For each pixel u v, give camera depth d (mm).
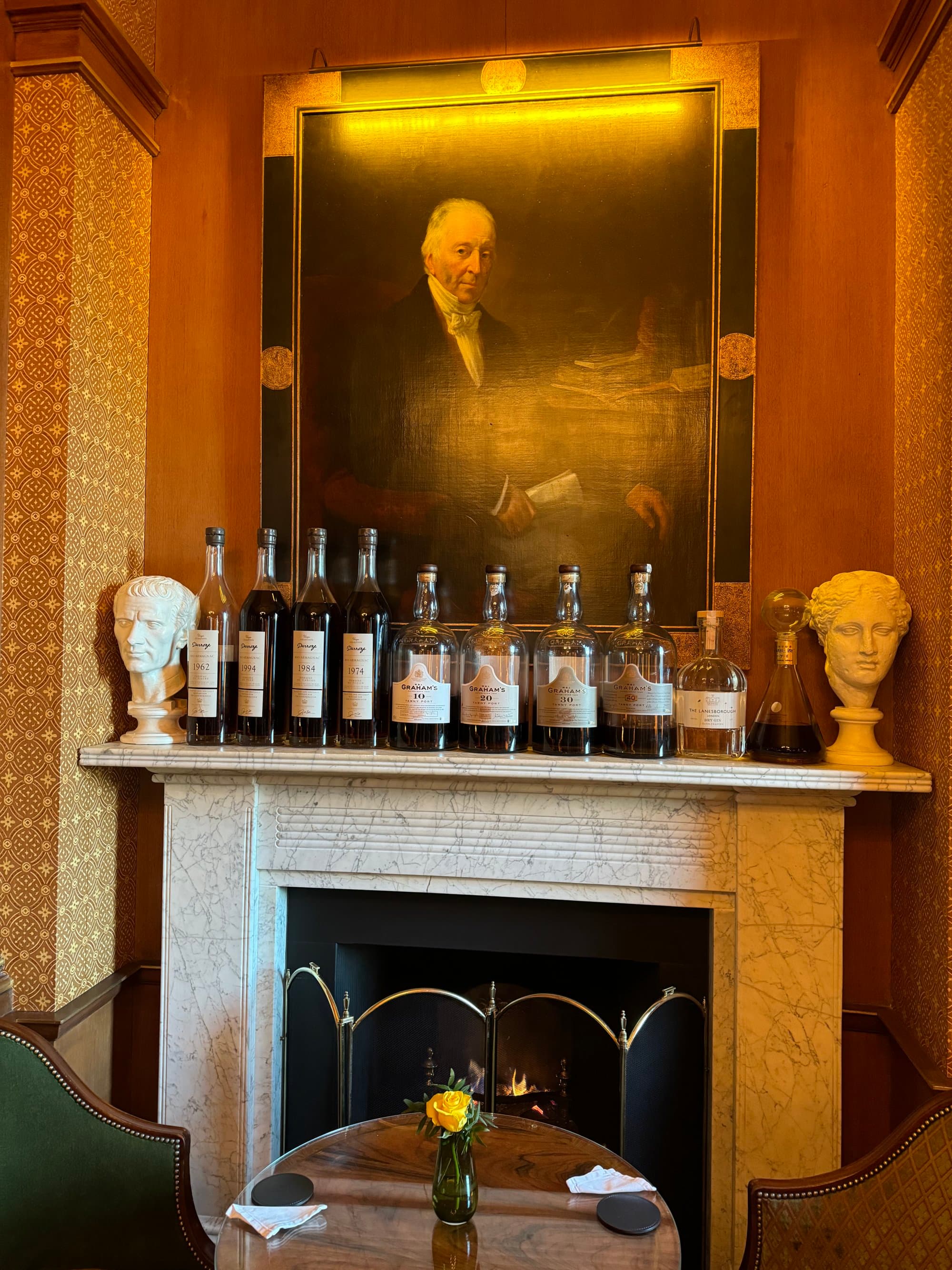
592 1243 1032
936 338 1416
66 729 1562
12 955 1544
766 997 1499
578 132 1723
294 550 1787
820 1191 1128
